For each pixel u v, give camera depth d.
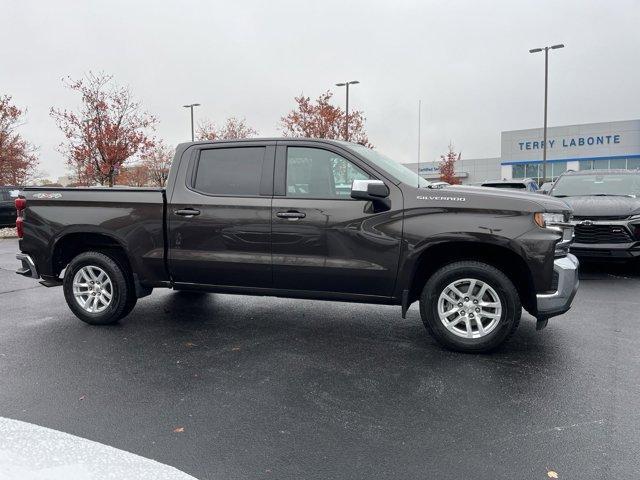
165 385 3.96
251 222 4.99
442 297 4.66
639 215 7.96
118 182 23.78
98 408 3.55
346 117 26.20
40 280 5.86
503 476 2.70
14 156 24.12
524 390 3.80
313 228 4.83
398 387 3.89
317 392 3.81
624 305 6.36
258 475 2.71
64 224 5.56
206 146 5.29
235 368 4.32
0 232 16.92
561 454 2.91
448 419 3.36
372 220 4.68
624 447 2.97
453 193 4.55
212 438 3.12
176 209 5.22
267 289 5.11
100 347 4.90
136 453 2.94
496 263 4.73
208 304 6.59
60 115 18.50
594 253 8.06
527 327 5.45
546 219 4.37
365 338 5.13
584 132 45.03
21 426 3.27
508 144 48.84
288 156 5.02
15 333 5.38
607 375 4.07
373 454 2.93
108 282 5.61
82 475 2.69
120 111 18.89
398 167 5.22
